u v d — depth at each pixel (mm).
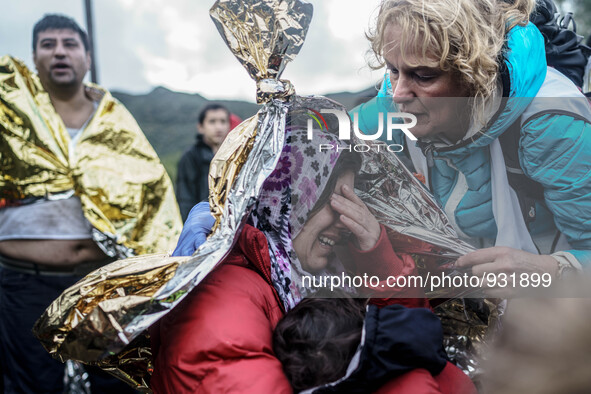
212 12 1097
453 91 1129
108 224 2494
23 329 2451
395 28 1111
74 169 2471
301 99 1124
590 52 1557
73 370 2480
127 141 2607
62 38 2494
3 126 2451
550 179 1180
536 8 1424
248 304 1046
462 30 1077
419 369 972
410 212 1164
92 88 2633
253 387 946
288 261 1137
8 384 2486
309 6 1078
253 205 1062
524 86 1145
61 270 2494
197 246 1176
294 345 977
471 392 1062
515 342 517
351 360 960
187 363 983
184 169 3404
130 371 1228
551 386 489
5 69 2482
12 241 2451
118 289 1062
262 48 1093
